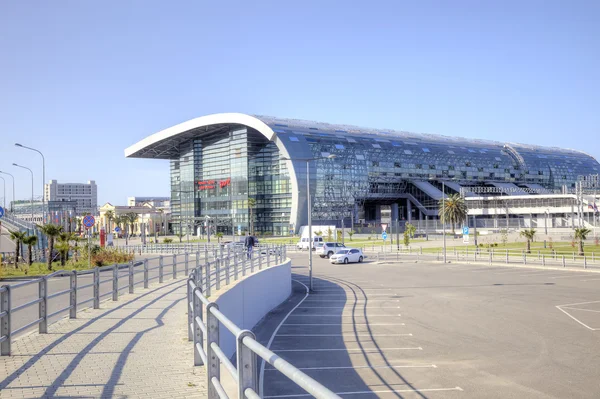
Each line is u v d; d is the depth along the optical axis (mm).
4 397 6281
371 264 52250
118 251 47438
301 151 111250
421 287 32531
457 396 11586
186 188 131250
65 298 20031
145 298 16562
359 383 12750
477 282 34781
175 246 62906
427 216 132750
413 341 17250
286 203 113312
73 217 58625
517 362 14391
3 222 60844
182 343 9500
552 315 21859
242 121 112938
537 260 50781
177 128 123875
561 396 11469
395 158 127562
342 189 116688
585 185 120375
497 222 103125
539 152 165125
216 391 5285
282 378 13383
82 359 8281
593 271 40438
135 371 7516
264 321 22016
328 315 23016
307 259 60156
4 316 8562
